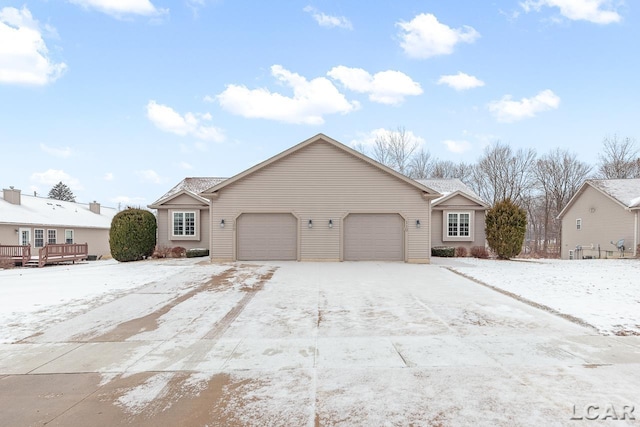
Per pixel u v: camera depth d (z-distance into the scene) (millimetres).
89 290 9766
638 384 4004
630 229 22203
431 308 7754
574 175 40375
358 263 15289
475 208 21453
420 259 15898
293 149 15938
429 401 3646
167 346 5531
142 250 18391
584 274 12336
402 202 16062
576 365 4578
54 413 3508
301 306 7988
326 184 16125
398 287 10047
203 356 5082
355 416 3373
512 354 5008
